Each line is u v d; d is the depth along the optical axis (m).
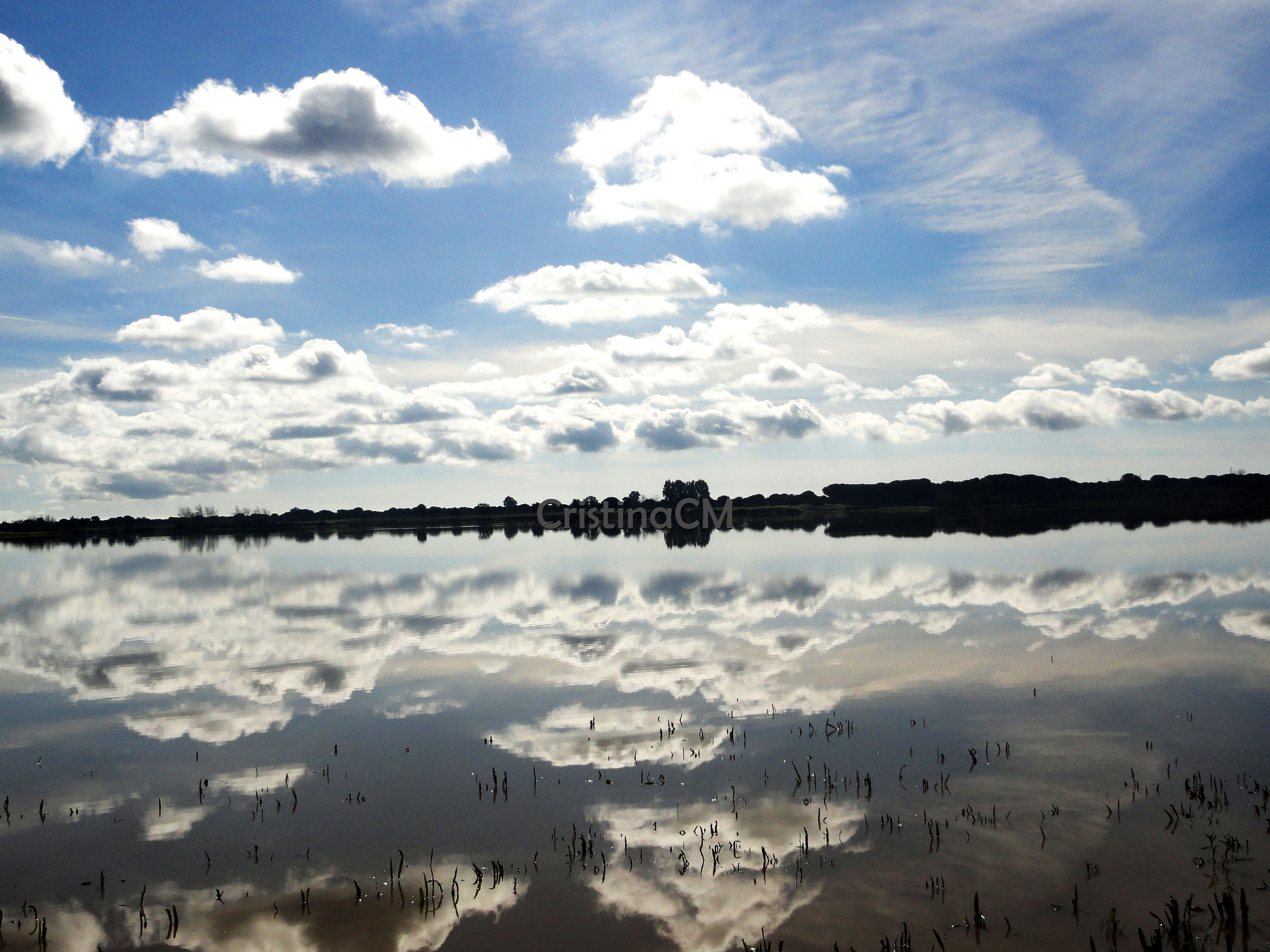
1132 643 36.41
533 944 15.28
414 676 34.28
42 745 26.81
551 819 20.36
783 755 24.06
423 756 24.86
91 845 19.56
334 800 21.80
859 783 21.86
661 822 19.98
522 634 42.34
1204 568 59.72
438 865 18.23
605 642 39.69
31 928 16.23
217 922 16.30
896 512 190.38
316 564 91.00
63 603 60.97
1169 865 17.11
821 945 14.97
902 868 17.45
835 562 72.75
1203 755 22.97
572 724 27.38
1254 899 15.67
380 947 15.33
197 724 28.55
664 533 145.25
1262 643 35.69
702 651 37.12
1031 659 34.06
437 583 66.12
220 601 58.97
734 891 16.83
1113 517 137.38
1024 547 82.50
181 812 21.27
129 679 35.25
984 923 15.38
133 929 16.11
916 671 32.75
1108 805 20.00
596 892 16.95
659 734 26.16
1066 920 15.39
